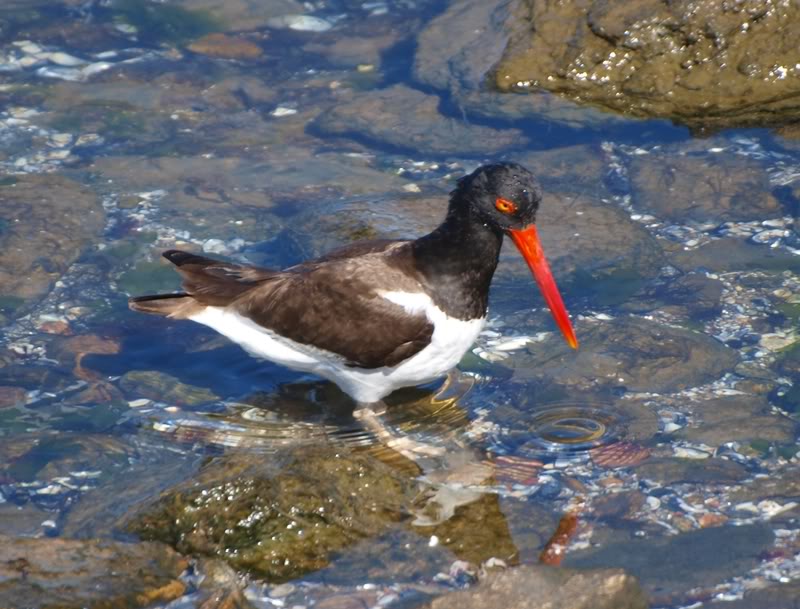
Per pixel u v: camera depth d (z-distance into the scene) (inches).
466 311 422.3
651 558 348.5
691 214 554.6
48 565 334.3
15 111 652.7
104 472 396.2
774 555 346.9
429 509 372.8
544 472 394.0
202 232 551.5
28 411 430.3
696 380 443.2
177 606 327.6
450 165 603.8
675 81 639.8
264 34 739.4
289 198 577.9
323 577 342.3
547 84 655.1
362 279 421.7
